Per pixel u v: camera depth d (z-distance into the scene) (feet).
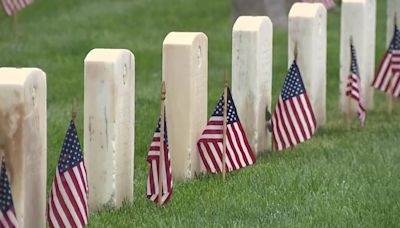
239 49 98.02
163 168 80.94
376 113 126.11
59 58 160.25
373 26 121.90
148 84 142.00
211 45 168.86
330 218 79.92
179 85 88.99
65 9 208.13
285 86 99.30
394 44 117.08
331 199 85.51
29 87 69.00
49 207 72.74
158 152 80.79
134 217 80.12
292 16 107.45
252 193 86.79
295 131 99.25
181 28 186.39
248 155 90.68
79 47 168.25
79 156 72.59
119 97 80.38
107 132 80.12
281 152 102.68
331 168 96.07
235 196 86.02
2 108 68.23
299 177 92.02
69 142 72.33
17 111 68.18
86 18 196.85
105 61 79.25
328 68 153.99
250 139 99.19
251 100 98.58
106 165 80.64
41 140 71.46
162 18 196.54
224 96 88.63
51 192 72.84
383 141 108.78
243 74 98.32
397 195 87.30
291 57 108.17
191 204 83.51
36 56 161.58
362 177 92.99
